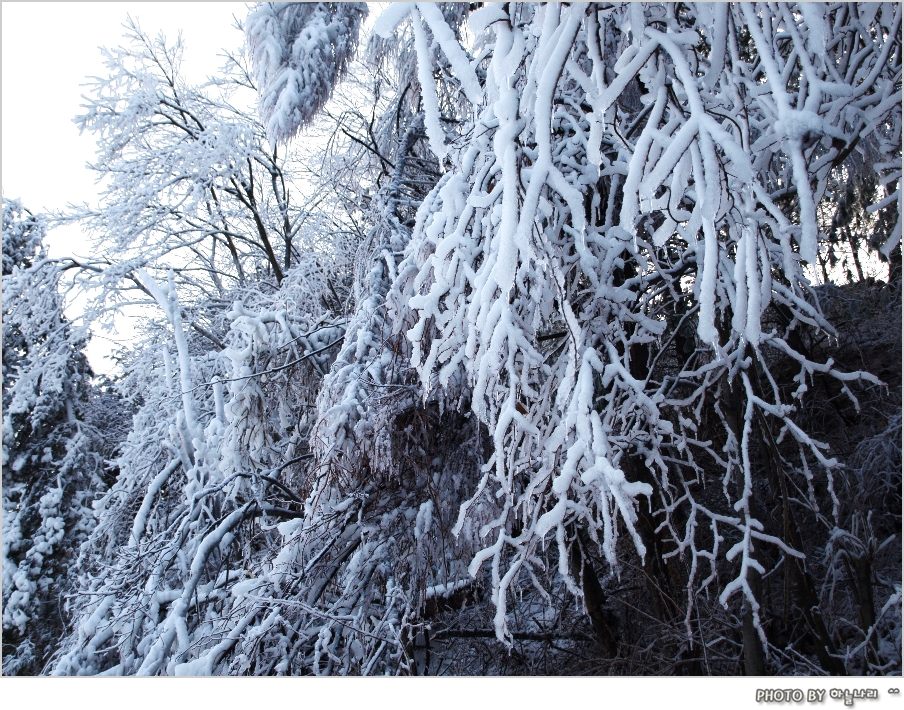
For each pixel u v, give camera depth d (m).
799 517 5.32
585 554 4.18
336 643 3.54
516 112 1.98
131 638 3.96
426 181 5.69
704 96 2.17
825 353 5.38
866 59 2.96
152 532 5.17
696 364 4.25
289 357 5.24
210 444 5.16
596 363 2.27
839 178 4.32
